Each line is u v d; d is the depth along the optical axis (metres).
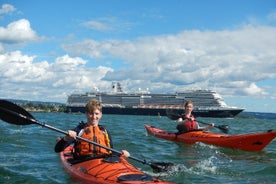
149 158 10.79
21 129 19.31
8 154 10.55
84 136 7.56
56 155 10.52
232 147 13.00
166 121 42.53
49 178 7.50
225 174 8.46
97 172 6.75
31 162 9.32
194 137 14.57
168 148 13.06
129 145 13.53
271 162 10.36
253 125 42.88
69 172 7.49
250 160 10.75
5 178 7.57
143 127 25.84
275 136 12.02
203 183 7.49
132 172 6.55
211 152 12.26
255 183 7.63
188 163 9.98
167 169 7.71
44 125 7.61
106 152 7.62
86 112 7.72
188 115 15.29
